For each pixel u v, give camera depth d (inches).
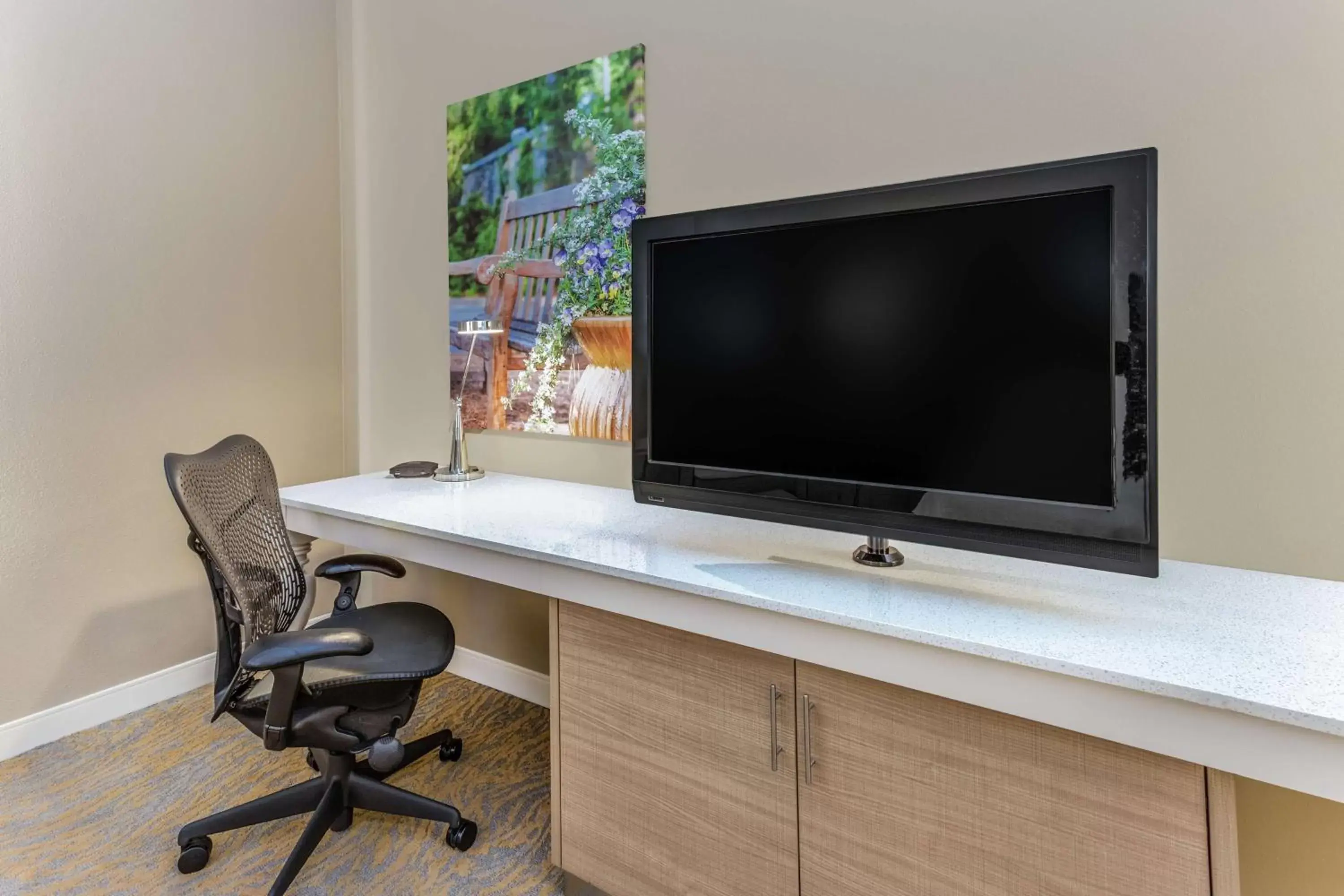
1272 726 28.7
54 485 77.4
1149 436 34.6
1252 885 46.0
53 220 75.9
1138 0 49.1
